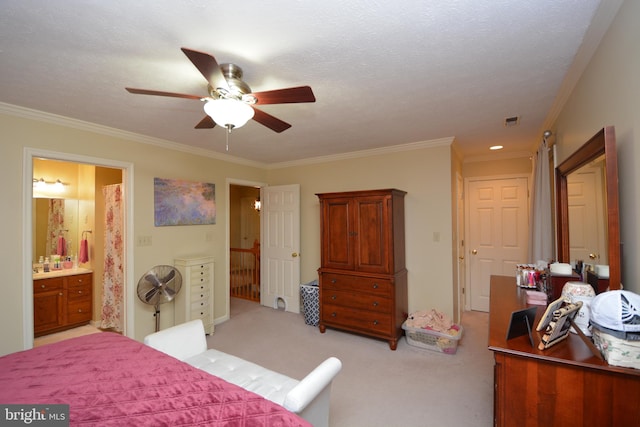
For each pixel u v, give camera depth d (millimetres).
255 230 8422
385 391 2381
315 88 2088
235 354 3066
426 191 3602
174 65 1760
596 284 1559
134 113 2531
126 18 1340
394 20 1372
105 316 3805
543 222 2836
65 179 4059
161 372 1424
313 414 1503
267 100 1671
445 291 3498
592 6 1293
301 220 4656
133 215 3180
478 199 4434
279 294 4652
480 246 4426
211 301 3662
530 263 3141
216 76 1447
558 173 2297
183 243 3676
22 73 1841
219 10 1289
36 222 3803
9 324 2363
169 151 3531
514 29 1451
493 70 1862
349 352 3102
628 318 1099
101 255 3969
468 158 4477
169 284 3246
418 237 3658
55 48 1575
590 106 1725
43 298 3541
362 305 3371
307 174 4578
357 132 3156
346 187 4195
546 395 1222
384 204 3295
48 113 2510
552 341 1269
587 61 1718
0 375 1385
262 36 1486
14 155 2385
